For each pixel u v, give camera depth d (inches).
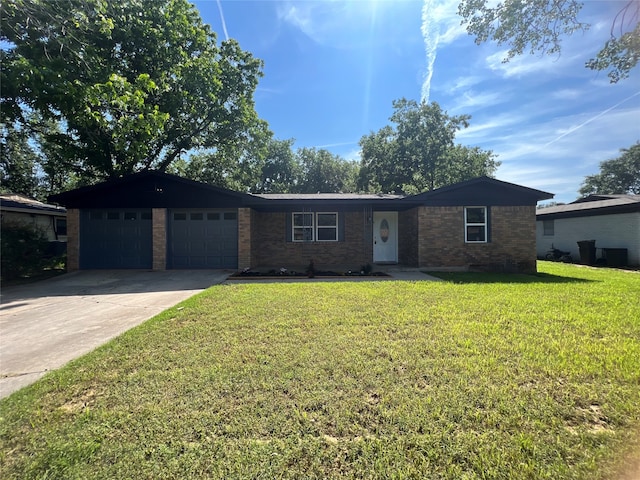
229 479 76.9
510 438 90.4
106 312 246.4
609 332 179.9
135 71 589.9
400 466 80.7
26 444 90.3
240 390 117.6
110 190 475.2
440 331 182.2
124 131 390.3
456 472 78.6
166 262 481.4
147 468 80.4
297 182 1678.2
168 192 477.7
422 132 1147.9
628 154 1412.4
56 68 344.2
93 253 484.7
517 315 215.2
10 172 941.8
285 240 539.2
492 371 131.0
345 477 77.5
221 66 740.7
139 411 105.3
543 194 471.8
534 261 467.8
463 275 424.2
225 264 494.6
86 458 84.2
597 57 237.9
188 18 655.8
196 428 96.0
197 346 162.6
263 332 183.3
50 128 597.9
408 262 521.0
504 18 248.2
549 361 140.1
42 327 207.3
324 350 154.6
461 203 471.5
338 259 542.0
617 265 563.2
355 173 1536.7
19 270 442.3
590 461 81.8
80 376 130.3
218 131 759.1
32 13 332.5
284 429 95.3
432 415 101.0
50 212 627.8
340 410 104.3
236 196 470.9
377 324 196.7
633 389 116.3
